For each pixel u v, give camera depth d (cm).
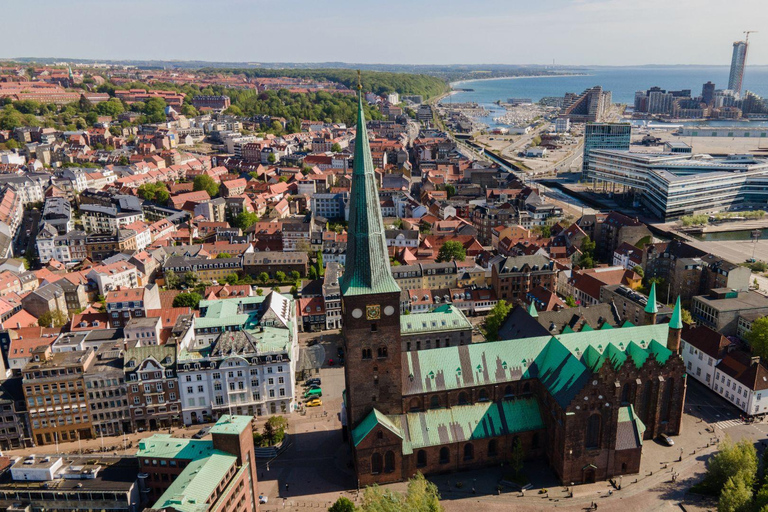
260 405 14988
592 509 11269
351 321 11612
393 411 12312
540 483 12069
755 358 14500
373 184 10994
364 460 11850
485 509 11319
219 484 9938
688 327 16762
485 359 12975
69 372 14038
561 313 16388
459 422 12456
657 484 11919
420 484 10425
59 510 10981
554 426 12219
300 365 17050
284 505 11606
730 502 10212
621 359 12406
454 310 17012
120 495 10844
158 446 11319
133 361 14488
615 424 11831
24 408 14062
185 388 14600
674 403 13150
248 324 16612
